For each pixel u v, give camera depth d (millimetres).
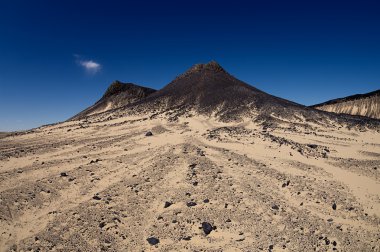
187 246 12859
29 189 17734
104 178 20156
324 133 41000
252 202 16688
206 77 73188
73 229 13961
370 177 21766
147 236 13641
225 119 45969
